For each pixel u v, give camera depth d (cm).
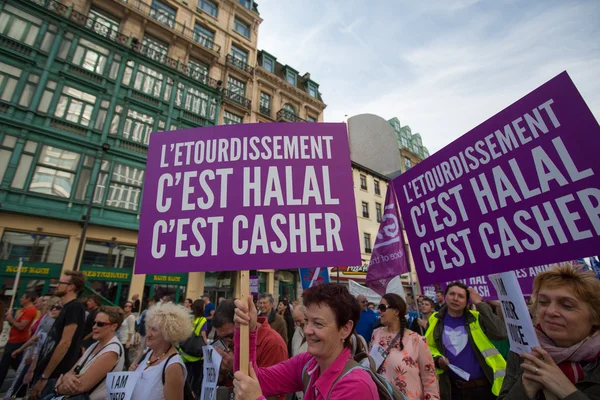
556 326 137
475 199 191
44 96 1198
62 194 1162
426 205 225
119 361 238
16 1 1202
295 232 184
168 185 199
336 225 187
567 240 144
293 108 2303
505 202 173
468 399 258
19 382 427
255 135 207
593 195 138
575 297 135
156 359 218
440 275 206
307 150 205
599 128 141
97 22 1389
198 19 1853
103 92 1343
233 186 195
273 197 192
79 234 1171
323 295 138
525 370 128
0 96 1112
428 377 234
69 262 1130
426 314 477
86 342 437
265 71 2133
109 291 1198
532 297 161
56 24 1280
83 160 1236
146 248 184
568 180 148
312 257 179
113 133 1330
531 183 162
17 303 1008
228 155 202
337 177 200
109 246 1241
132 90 1429
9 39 1158
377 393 119
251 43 2122
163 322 217
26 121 1133
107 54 1396
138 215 1317
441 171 217
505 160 176
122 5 1490
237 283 1565
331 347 132
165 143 210
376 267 477
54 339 318
